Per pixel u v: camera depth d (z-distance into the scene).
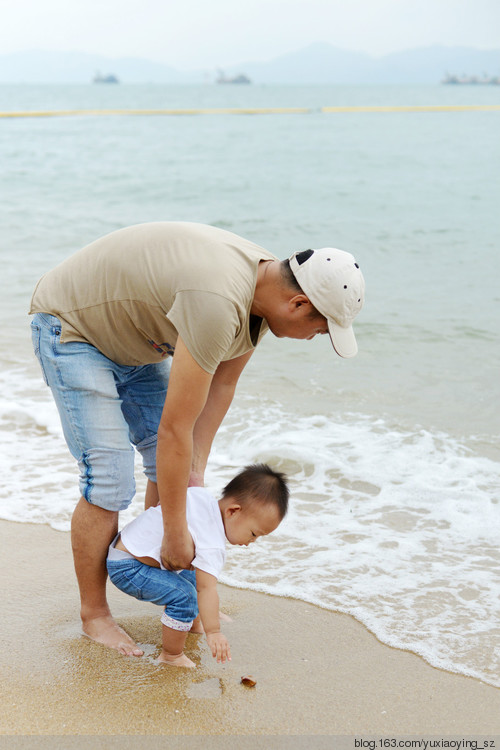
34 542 3.27
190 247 2.22
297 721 2.23
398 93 116.75
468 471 3.96
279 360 5.75
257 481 2.52
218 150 23.72
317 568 3.13
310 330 2.30
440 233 10.83
